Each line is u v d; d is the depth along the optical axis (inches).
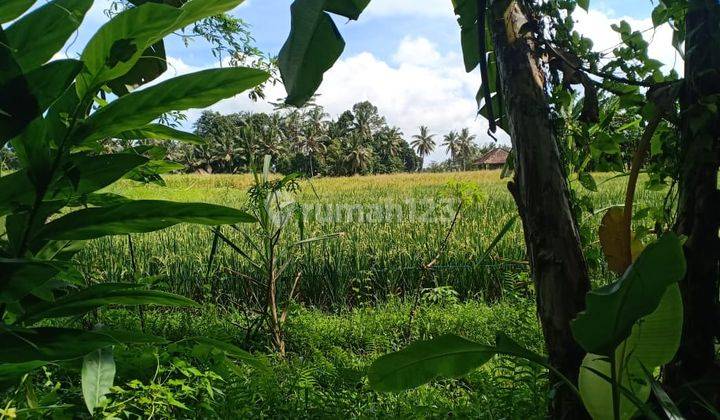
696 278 81.9
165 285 167.9
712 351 83.7
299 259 258.1
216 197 687.1
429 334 190.5
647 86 87.0
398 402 112.9
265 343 182.2
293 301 202.2
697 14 81.5
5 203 59.0
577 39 89.2
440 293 219.5
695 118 79.6
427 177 1336.1
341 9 83.3
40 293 64.7
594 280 186.1
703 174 81.0
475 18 106.7
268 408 110.3
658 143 96.2
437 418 104.0
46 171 57.5
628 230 84.9
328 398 112.7
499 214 394.0
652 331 71.1
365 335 190.4
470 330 189.6
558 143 89.2
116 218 60.7
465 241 294.5
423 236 312.5
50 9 54.7
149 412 95.4
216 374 114.9
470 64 112.0
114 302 69.5
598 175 641.0
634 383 72.7
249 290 250.1
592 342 62.7
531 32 84.9
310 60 86.0
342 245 291.7
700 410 79.4
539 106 80.9
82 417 96.7
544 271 79.5
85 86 57.3
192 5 56.4
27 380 86.1
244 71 59.8
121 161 61.3
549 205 78.9
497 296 262.4
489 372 131.6
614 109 103.8
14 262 50.8
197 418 103.4
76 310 67.7
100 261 258.7
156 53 92.2
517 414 98.3
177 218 62.4
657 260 55.9
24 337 57.7
